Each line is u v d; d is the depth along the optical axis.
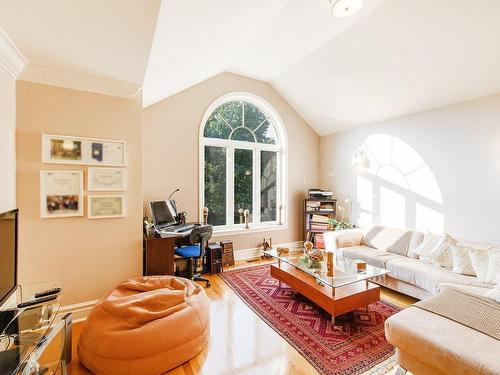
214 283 3.22
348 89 3.75
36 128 2.16
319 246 4.37
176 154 3.72
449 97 3.06
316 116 4.71
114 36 1.76
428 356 1.43
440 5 2.23
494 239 2.75
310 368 1.72
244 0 1.99
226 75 4.14
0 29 1.60
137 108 2.60
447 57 2.65
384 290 3.05
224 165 4.29
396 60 2.95
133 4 1.47
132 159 2.58
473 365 1.25
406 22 2.51
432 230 3.32
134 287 2.15
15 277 1.62
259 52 3.51
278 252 3.11
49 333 1.45
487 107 2.81
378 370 1.70
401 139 3.70
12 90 2.01
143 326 1.67
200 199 3.91
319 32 2.98
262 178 4.67
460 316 1.66
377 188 4.05
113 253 2.50
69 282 2.31
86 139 2.34
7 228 1.51
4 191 1.87
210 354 1.86
